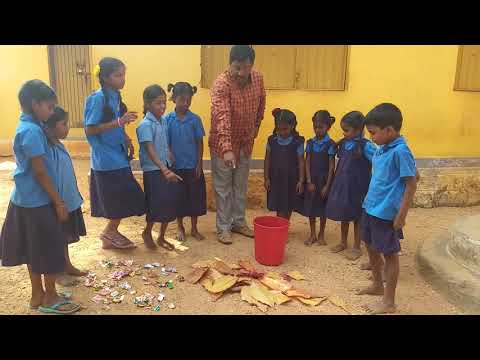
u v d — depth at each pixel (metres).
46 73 9.06
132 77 5.57
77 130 9.67
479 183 6.35
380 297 3.62
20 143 2.90
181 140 4.60
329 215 4.45
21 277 3.79
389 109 3.13
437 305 3.51
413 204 6.29
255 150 6.04
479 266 3.76
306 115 5.98
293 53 5.77
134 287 3.67
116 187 4.13
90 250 4.43
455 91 6.28
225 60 5.64
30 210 2.98
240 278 3.80
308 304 3.45
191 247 4.64
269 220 4.47
